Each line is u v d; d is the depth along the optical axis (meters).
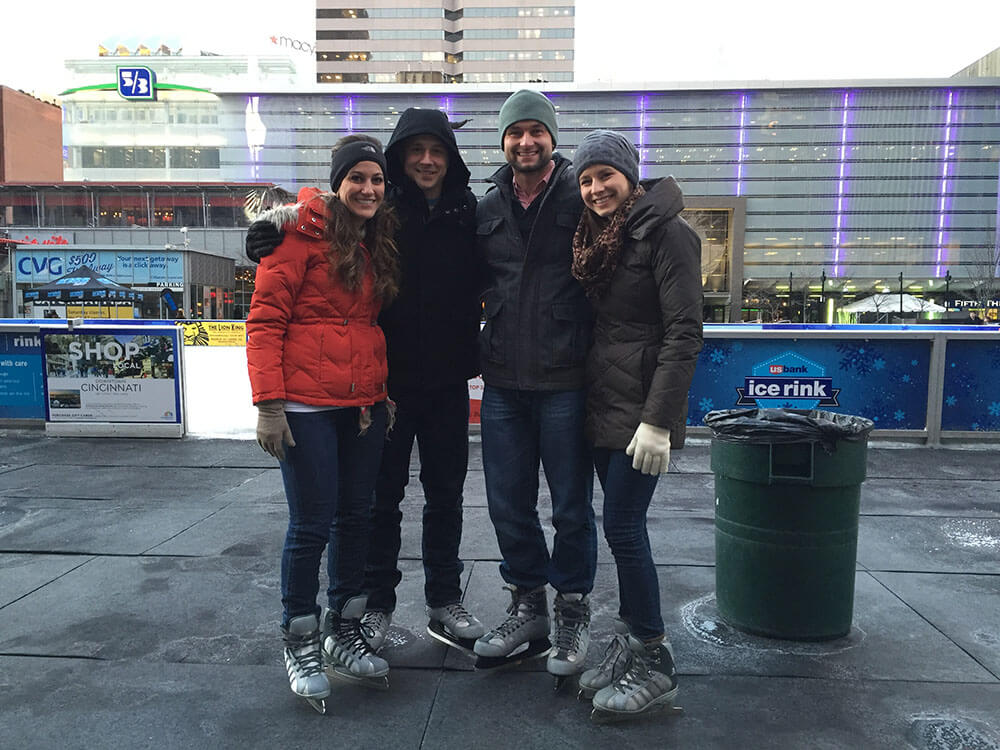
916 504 4.92
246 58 83.38
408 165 2.56
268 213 2.30
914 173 70.50
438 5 114.12
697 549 4.01
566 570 2.54
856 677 2.55
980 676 2.56
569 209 2.44
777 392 6.97
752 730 2.22
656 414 2.15
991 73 82.88
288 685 2.51
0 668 2.63
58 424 7.38
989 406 6.82
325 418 2.39
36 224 56.22
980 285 61.25
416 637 2.92
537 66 115.50
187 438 7.36
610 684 2.33
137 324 8.01
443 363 2.67
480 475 5.80
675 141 72.06
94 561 3.80
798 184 71.56
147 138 74.25
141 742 2.16
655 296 2.27
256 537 4.21
